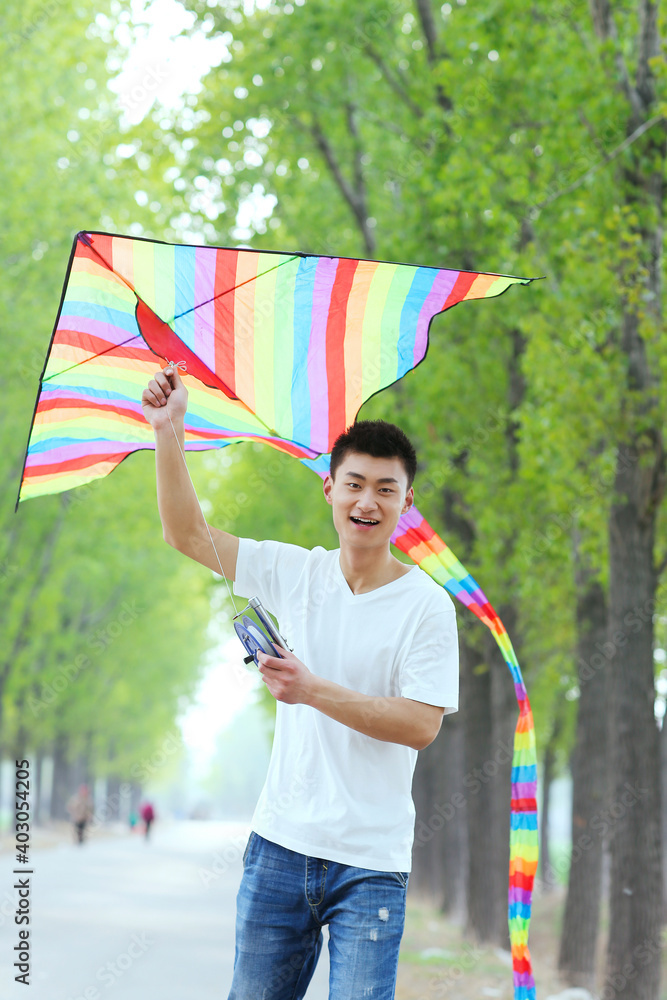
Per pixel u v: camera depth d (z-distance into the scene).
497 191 11.21
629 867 8.14
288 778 2.92
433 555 3.29
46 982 8.36
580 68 9.27
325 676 2.94
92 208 19.23
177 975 9.06
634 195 8.51
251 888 2.88
